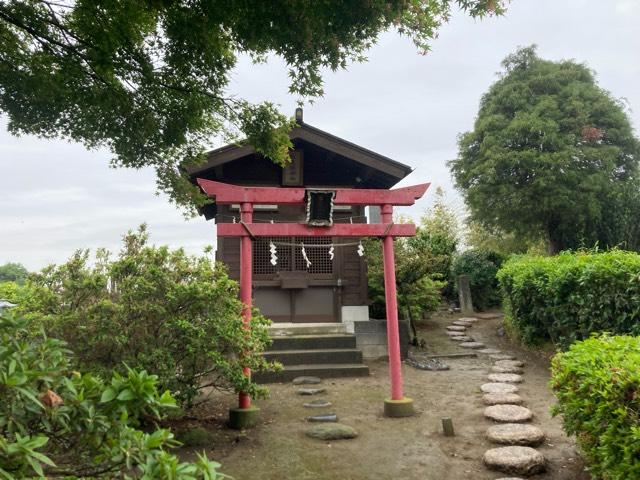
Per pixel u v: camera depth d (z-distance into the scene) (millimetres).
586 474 3846
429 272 10578
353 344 8539
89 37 5008
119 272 4977
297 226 6121
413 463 4285
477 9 4277
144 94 5508
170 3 4523
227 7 4336
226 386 5539
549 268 7672
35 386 1655
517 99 17812
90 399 1773
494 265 14188
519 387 6766
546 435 4734
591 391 3223
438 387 6980
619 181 16125
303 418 5633
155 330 4855
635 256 5969
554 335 7957
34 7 4836
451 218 21344
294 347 8414
